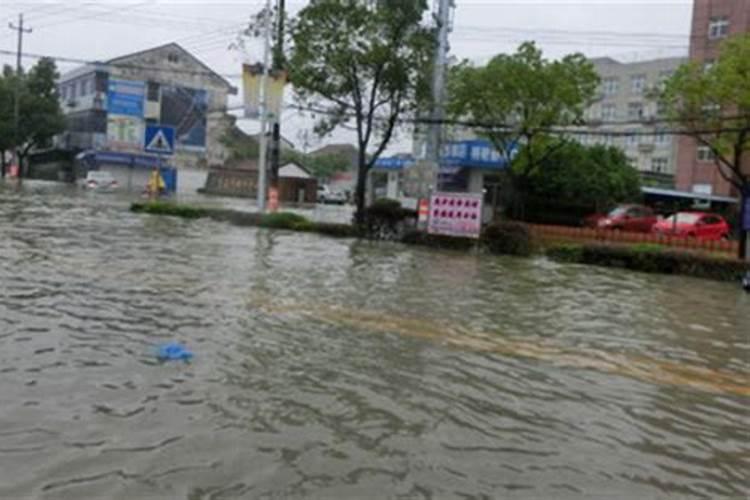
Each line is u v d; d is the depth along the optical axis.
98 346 6.64
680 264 19.25
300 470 4.20
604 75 71.00
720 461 4.89
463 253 21.00
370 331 8.23
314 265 14.39
